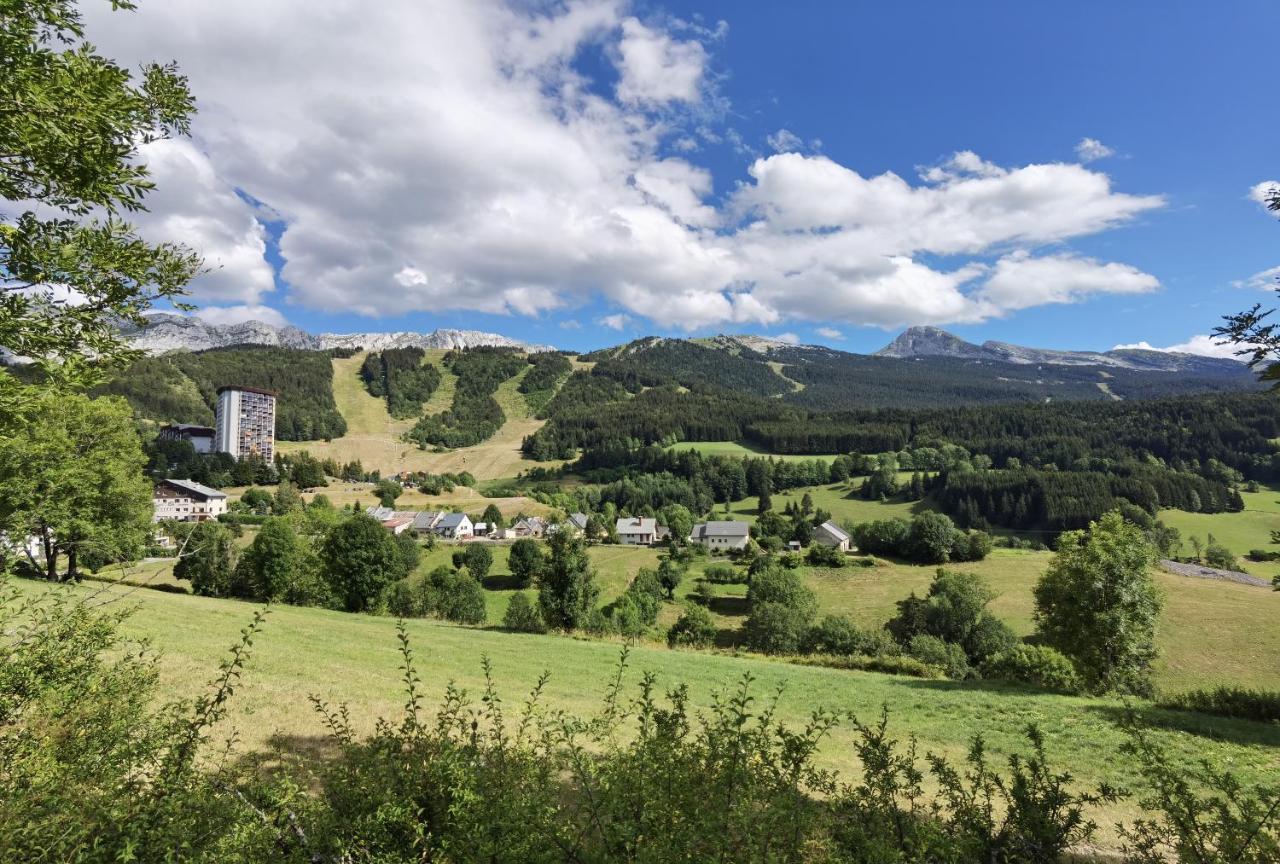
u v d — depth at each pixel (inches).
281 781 169.9
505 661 775.1
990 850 195.2
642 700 220.7
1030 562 2871.6
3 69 179.5
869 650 1862.7
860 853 168.2
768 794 173.6
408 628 1021.8
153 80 231.6
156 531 1100.5
